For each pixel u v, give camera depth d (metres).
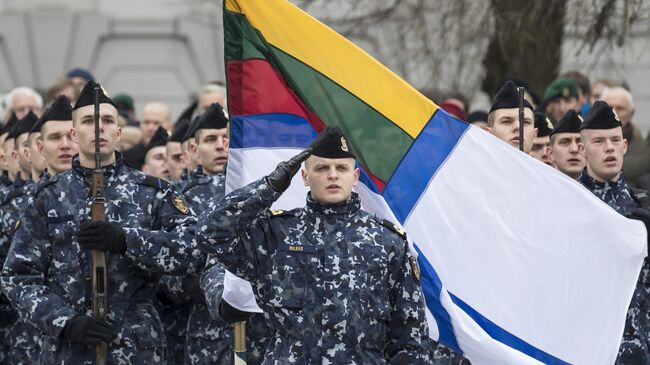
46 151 25.77
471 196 21.81
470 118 34.09
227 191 21.73
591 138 25.31
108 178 22.34
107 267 21.86
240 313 21.53
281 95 21.78
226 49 21.78
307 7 44.78
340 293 19.67
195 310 25.27
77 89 39.53
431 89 40.97
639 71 49.97
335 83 21.77
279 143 21.77
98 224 21.39
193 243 21.73
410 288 19.94
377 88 21.81
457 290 21.77
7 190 28.78
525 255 21.84
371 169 21.77
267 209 19.97
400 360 19.78
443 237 21.78
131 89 61.47
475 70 43.88
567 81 33.38
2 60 61.62
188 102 61.34
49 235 22.16
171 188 22.58
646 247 22.12
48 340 22.00
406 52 44.69
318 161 19.81
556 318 21.84
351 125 21.77
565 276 21.84
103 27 61.56
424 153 21.80
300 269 19.73
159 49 61.41
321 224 19.94
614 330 21.89
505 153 21.84
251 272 19.81
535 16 38.84
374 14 44.38
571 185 21.80
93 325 21.39
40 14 61.62
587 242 21.88
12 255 22.11
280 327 19.73
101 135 22.28
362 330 19.66
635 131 32.31
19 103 36.97
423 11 43.41
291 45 21.77
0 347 26.97
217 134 26.97
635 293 24.58
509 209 21.84
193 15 61.34
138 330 22.00
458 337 21.56
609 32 38.34
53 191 22.31
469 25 41.16
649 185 28.80
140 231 21.55
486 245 21.80
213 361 25.12
